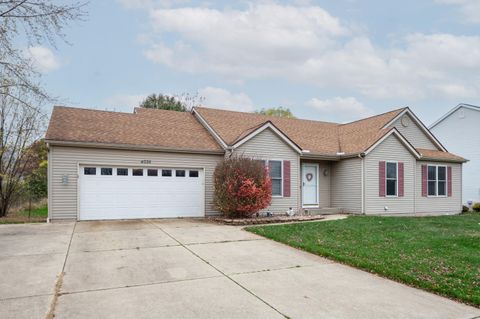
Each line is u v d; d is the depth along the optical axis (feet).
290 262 23.65
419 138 65.77
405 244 29.25
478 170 75.66
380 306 15.89
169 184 46.83
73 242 28.99
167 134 50.16
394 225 40.45
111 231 34.63
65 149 41.34
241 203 43.68
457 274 20.40
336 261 24.00
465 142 78.43
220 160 49.65
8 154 52.85
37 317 14.16
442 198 63.52
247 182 43.29
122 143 43.27
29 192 58.44
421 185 61.00
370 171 55.01
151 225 39.11
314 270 21.72
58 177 40.96
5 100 50.31
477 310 15.57
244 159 45.24
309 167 58.70
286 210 51.88
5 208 51.70
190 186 48.06
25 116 53.31
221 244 29.27
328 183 60.13
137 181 45.03
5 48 35.58
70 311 14.79
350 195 56.34
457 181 65.98
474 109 76.79
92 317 14.20
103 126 47.39
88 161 42.29
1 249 26.27
